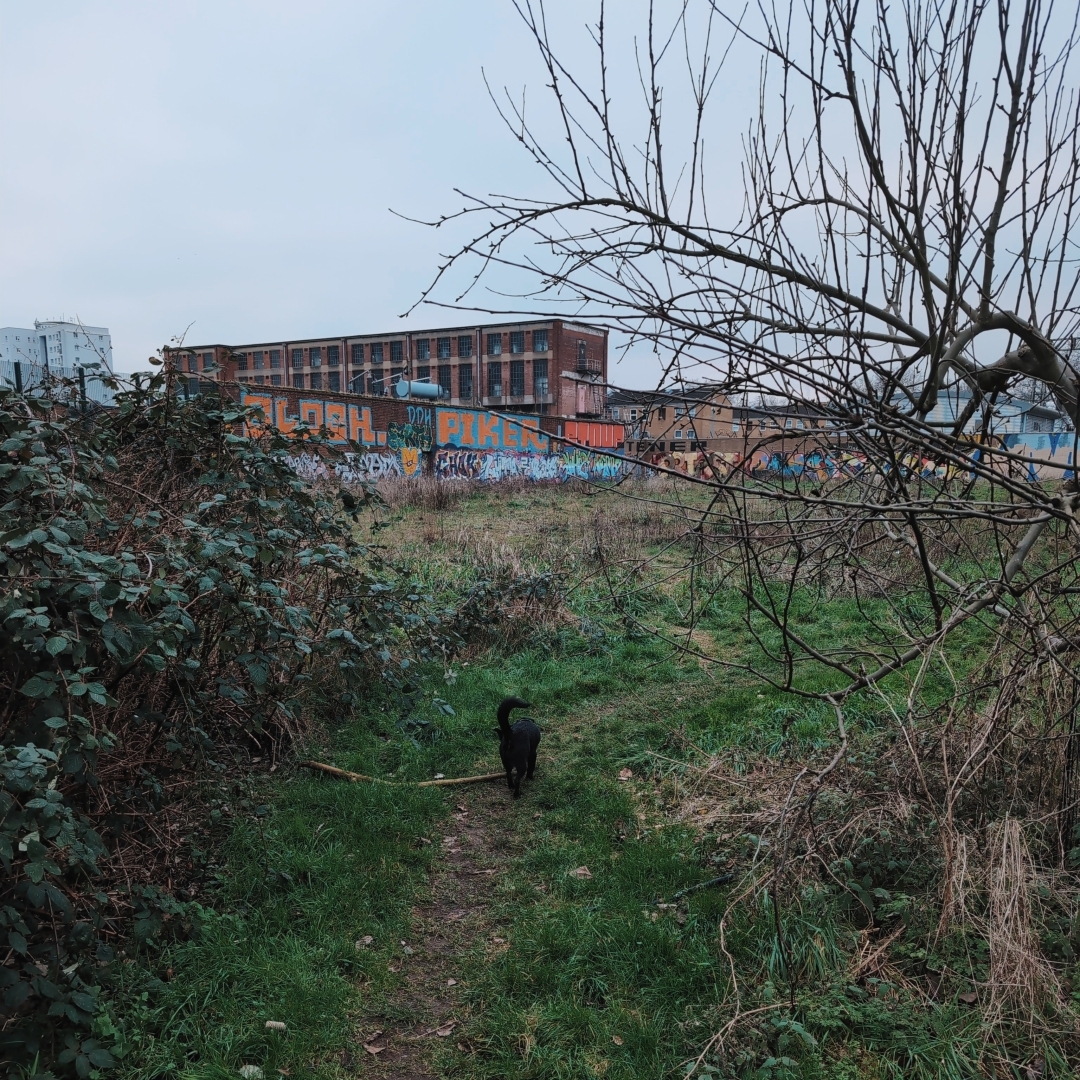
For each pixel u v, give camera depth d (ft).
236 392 18.31
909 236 7.31
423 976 11.44
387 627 18.11
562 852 14.60
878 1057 9.48
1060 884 11.64
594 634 27.50
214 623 14.46
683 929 12.11
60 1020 8.83
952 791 10.07
